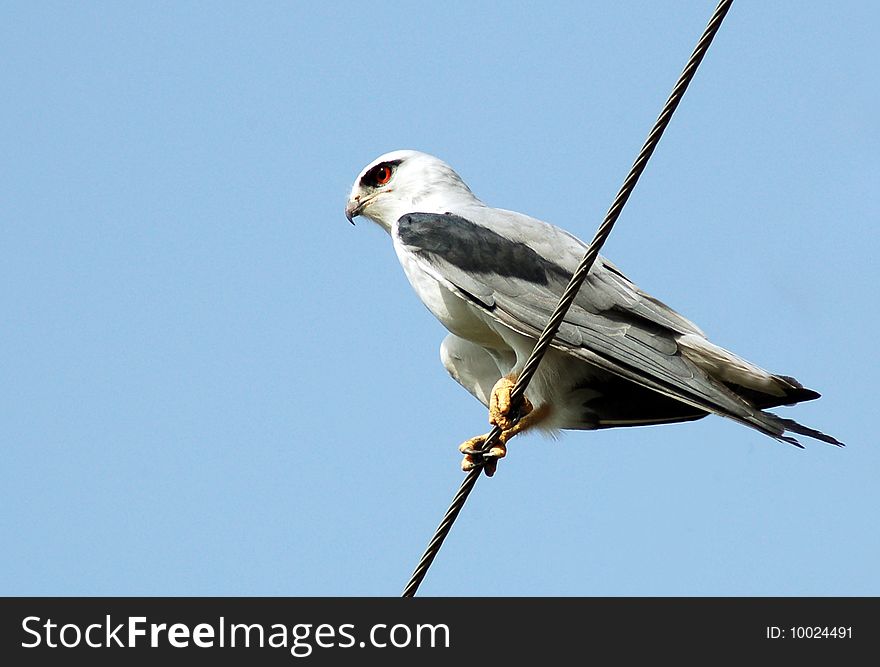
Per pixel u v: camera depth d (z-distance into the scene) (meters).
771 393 10.62
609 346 10.57
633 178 8.30
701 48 7.93
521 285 10.95
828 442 9.89
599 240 8.50
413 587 8.85
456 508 8.82
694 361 10.68
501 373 11.83
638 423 11.73
